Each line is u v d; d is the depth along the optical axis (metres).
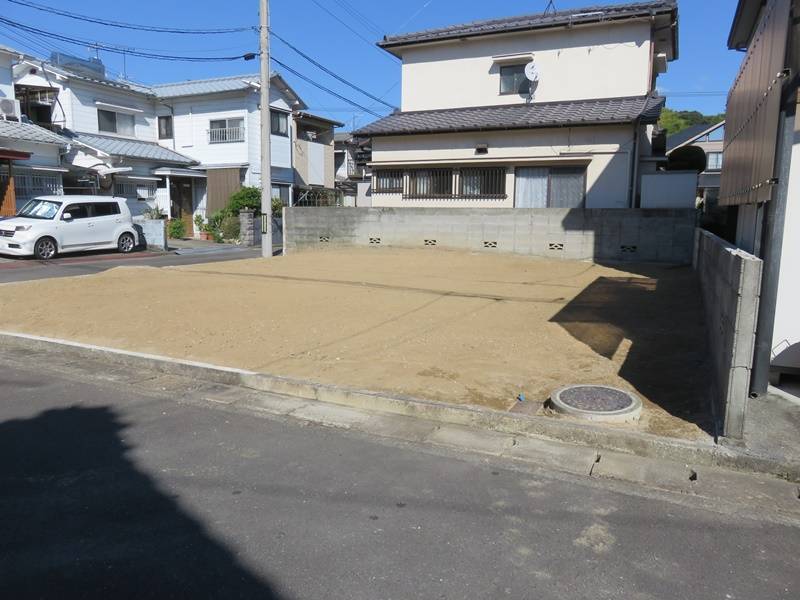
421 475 3.74
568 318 8.06
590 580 2.68
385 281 11.37
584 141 16.52
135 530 3.07
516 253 15.36
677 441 3.96
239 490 3.52
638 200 16.39
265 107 16.11
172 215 26.30
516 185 17.59
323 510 3.29
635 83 17.31
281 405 5.03
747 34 9.97
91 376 5.80
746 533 3.08
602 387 4.95
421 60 19.98
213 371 5.67
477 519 3.21
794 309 5.07
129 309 8.52
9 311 8.41
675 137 39.25
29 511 3.25
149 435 4.35
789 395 4.86
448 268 13.31
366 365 5.88
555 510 3.31
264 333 7.19
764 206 5.29
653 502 3.40
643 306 8.89
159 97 26.44
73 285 10.59
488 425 4.51
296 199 29.52
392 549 2.92
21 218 16.44
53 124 23.16
